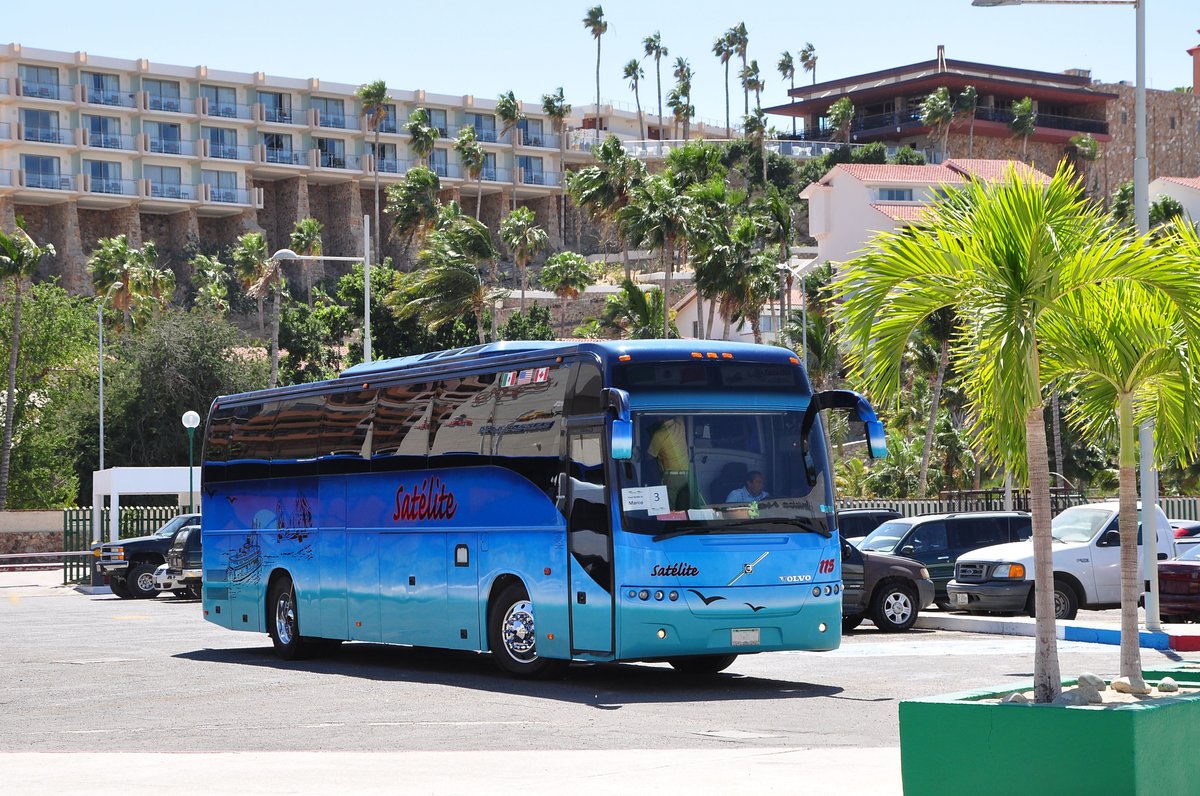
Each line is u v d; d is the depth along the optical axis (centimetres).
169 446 7169
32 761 1063
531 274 13212
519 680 1661
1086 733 717
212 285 10938
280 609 2042
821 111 15288
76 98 11462
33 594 3956
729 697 1470
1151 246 973
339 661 1977
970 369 1054
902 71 14725
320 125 12738
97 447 7238
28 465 7044
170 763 1046
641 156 14225
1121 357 1102
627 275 7900
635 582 1452
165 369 7200
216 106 12206
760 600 1490
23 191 11312
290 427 2042
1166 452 1186
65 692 1614
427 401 1775
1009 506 3991
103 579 3756
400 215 10325
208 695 1568
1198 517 4419
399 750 1126
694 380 1509
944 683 1570
